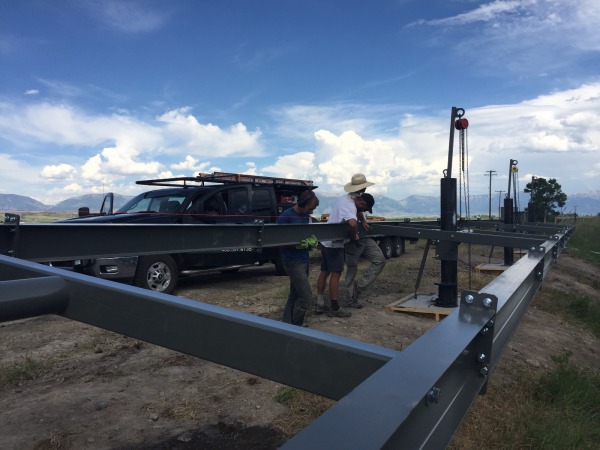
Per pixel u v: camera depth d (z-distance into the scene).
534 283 3.57
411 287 8.65
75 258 3.14
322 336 1.38
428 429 1.08
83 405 3.61
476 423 3.54
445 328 1.45
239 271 11.72
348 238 6.30
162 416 3.44
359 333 5.56
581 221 40.00
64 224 3.03
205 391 3.86
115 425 3.30
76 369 4.37
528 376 4.53
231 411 3.53
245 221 9.55
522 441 3.36
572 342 6.24
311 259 14.06
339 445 0.80
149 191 9.75
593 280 12.78
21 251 2.86
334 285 6.28
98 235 3.27
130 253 3.49
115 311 1.64
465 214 6.78
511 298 2.12
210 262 8.84
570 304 8.38
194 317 1.52
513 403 3.96
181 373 4.22
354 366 1.30
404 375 1.08
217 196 9.24
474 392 1.50
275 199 10.36
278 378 1.42
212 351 1.50
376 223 7.16
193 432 3.23
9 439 3.11
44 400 3.69
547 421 3.57
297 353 1.39
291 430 3.29
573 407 3.97
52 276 1.66
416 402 0.95
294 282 5.61
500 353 1.96
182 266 8.52
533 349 5.55
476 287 8.85
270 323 1.44
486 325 1.59
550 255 4.66
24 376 4.18
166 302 1.56
